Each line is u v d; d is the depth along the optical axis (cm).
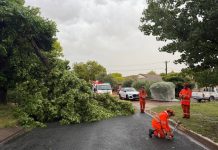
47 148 1090
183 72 1761
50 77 2030
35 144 1162
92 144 1152
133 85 4850
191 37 1359
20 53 2194
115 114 2188
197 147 1093
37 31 2127
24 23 2027
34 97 1861
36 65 2134
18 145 1145
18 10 1950
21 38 2161
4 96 2288
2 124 1555
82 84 2062
